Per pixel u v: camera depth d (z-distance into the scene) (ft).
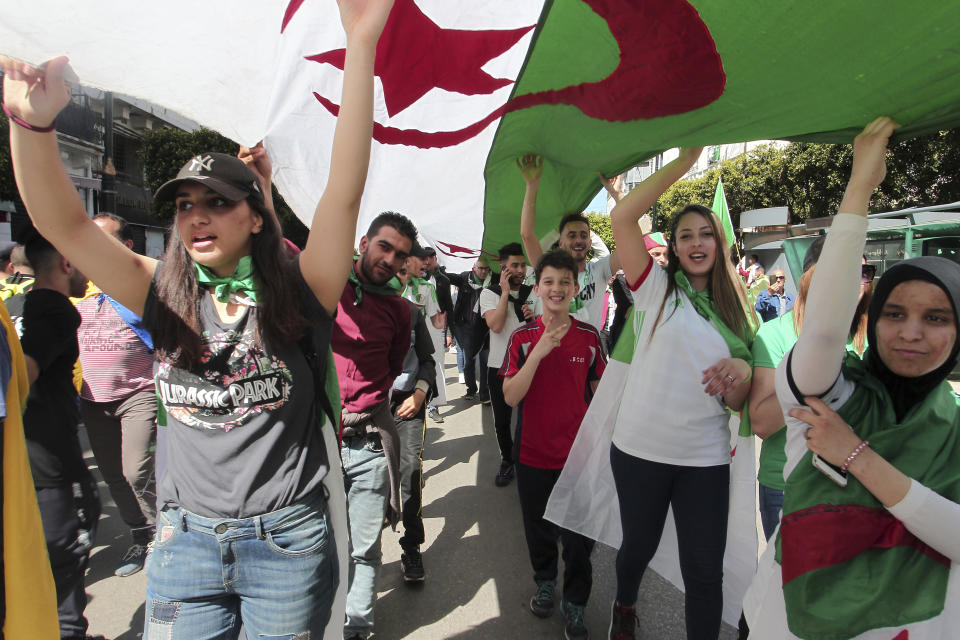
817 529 4.17
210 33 4.58
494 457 16.06
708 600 6.64
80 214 4.42
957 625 3.77
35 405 6.92
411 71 6.70
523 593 9.28
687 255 7.20
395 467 8.13
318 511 4.75
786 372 4.52
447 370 31.83
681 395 6.86
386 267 7.86
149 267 4.85
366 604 7.84
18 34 3.98
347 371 7.88
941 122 4.30
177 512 4.56
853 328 6.88
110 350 9.47
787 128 5.44
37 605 4.50
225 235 4.37
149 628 4.52
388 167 8.89
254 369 4.47
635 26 5.17
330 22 4.97
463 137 8.52
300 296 4.73
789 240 26.12
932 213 28.94
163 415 4.90
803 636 4.17
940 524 3.67
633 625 7.39
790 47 4.37
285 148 6.34
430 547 10.87
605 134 7.82
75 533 7.24
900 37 3.76
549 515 8.04
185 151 59.62
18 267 9.97
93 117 65.31
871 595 3.95
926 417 3.96
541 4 5.55
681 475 6.90
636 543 7.14
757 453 14.74
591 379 8.67
